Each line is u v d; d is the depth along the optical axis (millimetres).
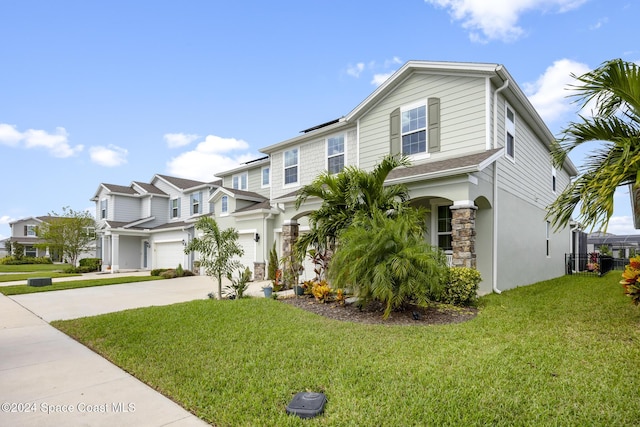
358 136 13180
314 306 8125
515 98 11258
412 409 3154
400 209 8164
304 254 9367
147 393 3781
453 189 8992
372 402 3305
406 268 6453
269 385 3756
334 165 14539
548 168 16031
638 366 4016
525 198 12711
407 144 11797
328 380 3832
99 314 8047
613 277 13570
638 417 2969
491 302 8242
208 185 22312
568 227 18969
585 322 6066
